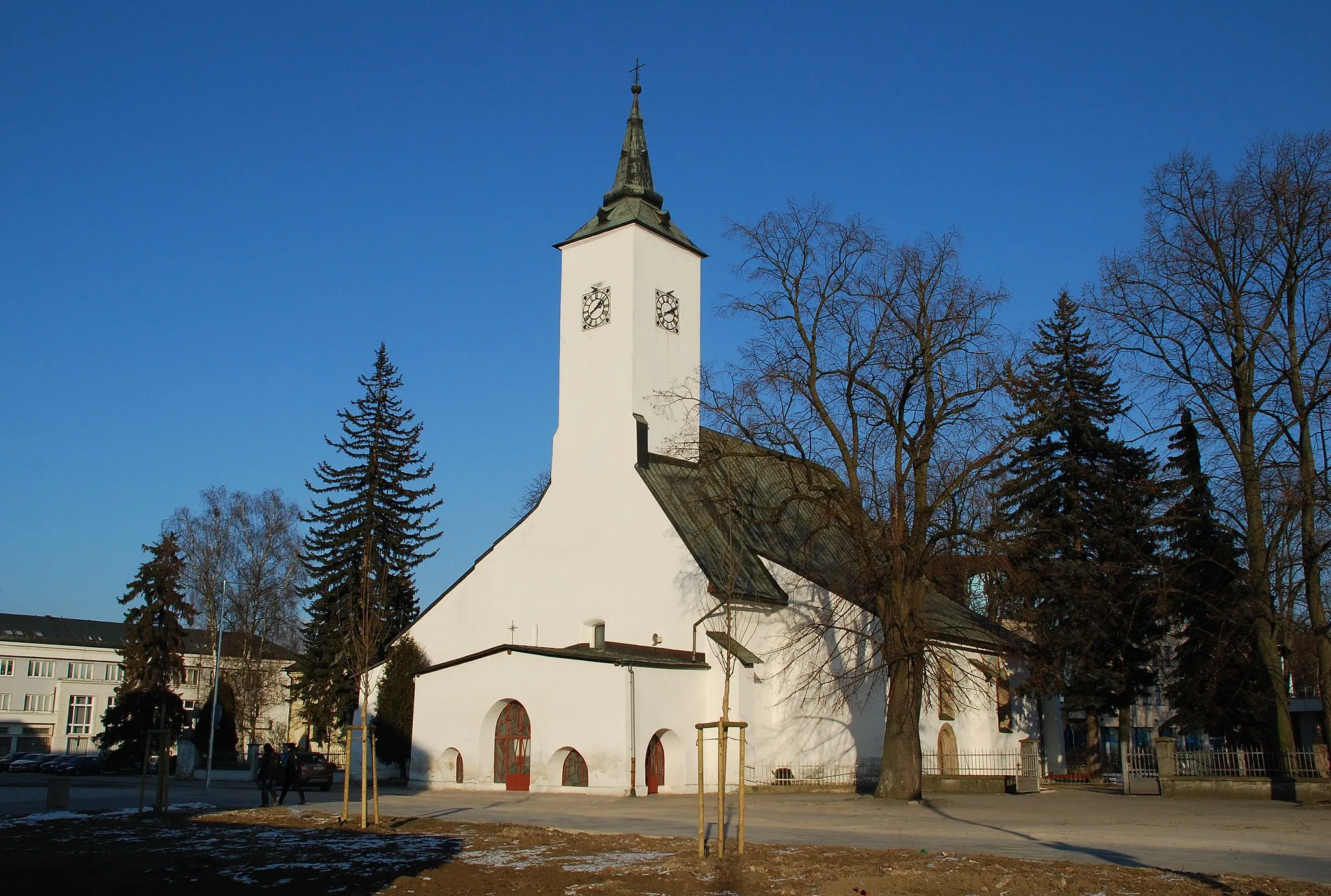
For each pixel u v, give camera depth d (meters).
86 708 107.06
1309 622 39.47
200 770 62.66
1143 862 19.00
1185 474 42.28
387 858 20.08
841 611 43.00
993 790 40.09
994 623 53.50
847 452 34.56
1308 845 21.48
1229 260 35.97
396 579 60.62
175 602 67.75
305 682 59.62
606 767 37.34
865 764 44.34
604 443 46.25
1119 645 45.09
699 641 41.28
